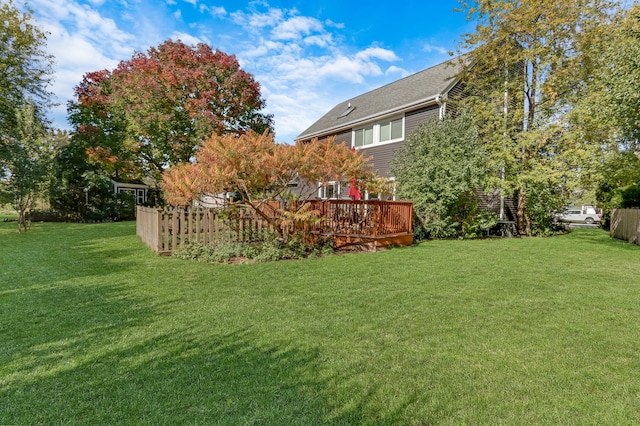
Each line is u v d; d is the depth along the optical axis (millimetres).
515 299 4430
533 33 12109
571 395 2273
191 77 15625
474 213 12258
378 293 4684
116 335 3178
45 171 13914
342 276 5715
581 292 4785
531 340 3133
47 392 2234
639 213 10500
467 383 2402
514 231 14023
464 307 4082
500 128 12992
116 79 17297
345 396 2232
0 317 3631
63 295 4496
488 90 13336
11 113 13836
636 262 7223
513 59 12523
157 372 2502
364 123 16562
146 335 3184
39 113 15969
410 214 10391
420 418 2025
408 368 2607
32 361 2656
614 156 10992
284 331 3307
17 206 12883
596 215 25219
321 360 2719
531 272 6121
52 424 1923
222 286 5020
